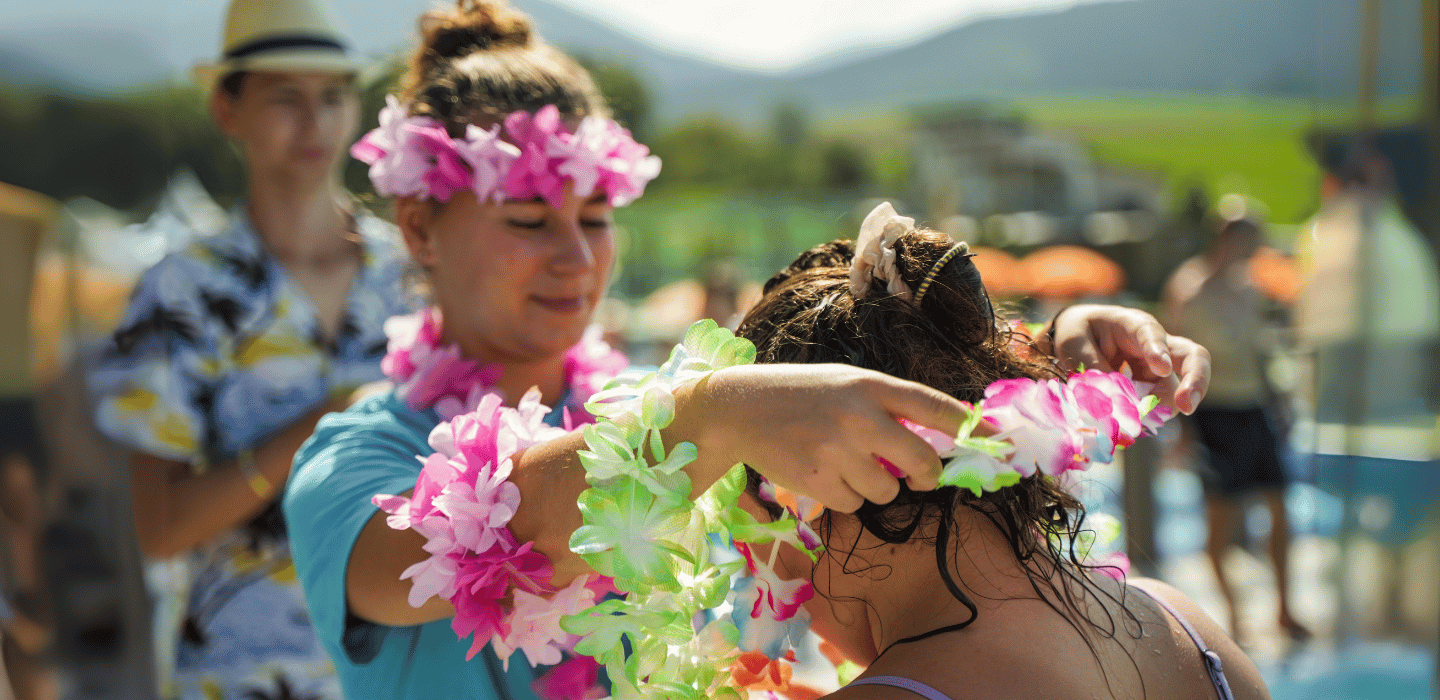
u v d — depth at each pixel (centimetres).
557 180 116
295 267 197
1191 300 459
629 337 747
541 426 95
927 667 84
